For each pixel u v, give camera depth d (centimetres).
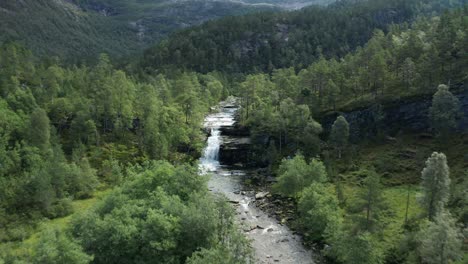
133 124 12962
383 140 11206
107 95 12106
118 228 5203
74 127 11006
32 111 10812
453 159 9531
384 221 7138
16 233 7025
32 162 9025
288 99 12212
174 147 12281
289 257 6419
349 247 5706
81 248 4950
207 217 5572
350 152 11169
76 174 9156
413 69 11906
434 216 6166
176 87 15788
